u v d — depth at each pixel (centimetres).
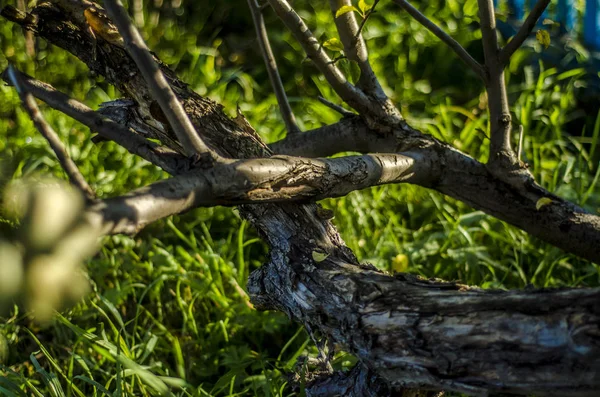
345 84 228
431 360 187
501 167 228
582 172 312
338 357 236
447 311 187
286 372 231
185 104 219
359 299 193
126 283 265
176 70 375
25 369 249
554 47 412
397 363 189
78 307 259
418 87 376
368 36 391
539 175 299
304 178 203
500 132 227
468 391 186
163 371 246
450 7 409
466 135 315
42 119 180
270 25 425
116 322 262
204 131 217
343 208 288
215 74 362
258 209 208
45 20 227
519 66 402
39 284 162
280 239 207
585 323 179
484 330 184
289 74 391
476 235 286
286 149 238
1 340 247
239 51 409
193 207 189
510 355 182
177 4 427
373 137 232
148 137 222
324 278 199
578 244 229
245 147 217
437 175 228
